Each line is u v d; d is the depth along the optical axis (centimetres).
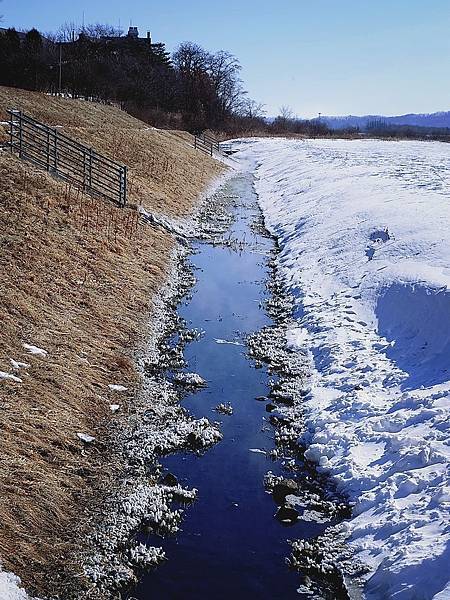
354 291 1520
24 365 1020
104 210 1972
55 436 896
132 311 1445
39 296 1269
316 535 771
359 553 722
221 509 823
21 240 1457
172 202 2619
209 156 4472
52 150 2241
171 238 2166
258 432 1021
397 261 1528
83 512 788
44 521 745
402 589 630
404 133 10012
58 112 3441
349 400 1038
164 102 7475
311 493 859
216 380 1198
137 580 689
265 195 3412
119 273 1597
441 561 629
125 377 1152
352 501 823
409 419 923
